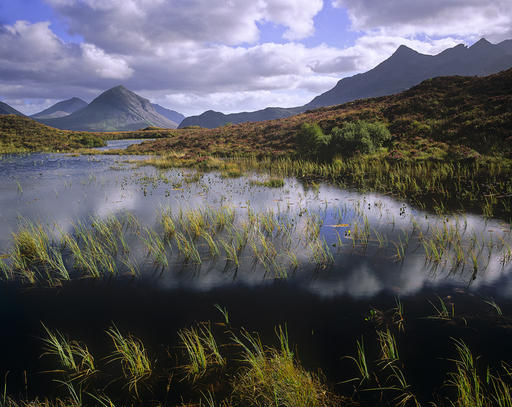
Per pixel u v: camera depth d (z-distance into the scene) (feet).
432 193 43.47
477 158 55.67
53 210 39.29
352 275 21.03
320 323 15.92
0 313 17.60
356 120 105.60
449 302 17.28
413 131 83.30
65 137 162.91
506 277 19.77
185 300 18.54
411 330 15.03
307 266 22.63
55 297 19.16
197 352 13.57
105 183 57.98
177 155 104.17
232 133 141.18
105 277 21.59
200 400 11.47
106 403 11.49
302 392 11.23
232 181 59.47
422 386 11.69
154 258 24.54
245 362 13.29
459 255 22.36
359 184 52.85
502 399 10.43
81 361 13.87
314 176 62.80
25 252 25.59
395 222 32.09
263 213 36.60
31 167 82.07
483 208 35.40
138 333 15.58
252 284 20.24
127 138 218.18
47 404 11.43
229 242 27.66
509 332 14.47
